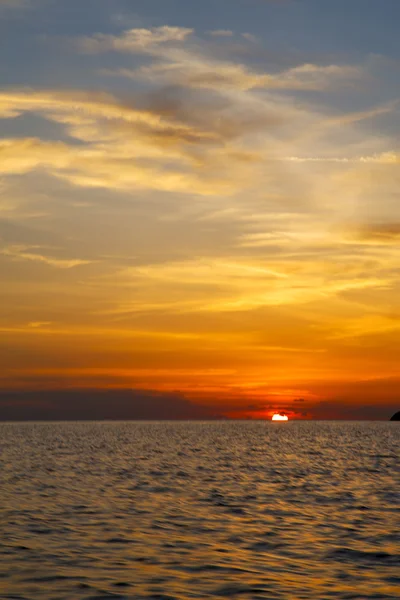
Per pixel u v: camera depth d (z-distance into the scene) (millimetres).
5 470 52125
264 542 23969
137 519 28703
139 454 75062
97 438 124125
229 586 17828
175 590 17359
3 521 27750
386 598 16750
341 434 157625
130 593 16969
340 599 16672
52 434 148375
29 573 19000
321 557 21562
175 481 44781
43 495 36375
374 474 50969
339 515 30125
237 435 146750
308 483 44031
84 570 19453
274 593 17188
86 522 27750
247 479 46562
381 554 22000
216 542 23906
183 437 132000
